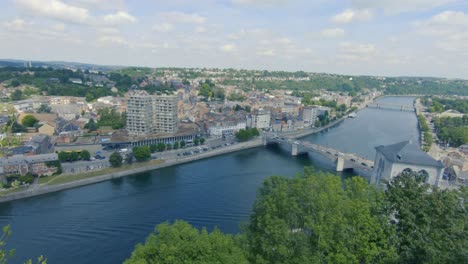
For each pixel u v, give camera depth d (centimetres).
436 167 10419
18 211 13138
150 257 5159
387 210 5794
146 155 19750
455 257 4678
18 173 15812
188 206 13988
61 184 15600
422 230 5169
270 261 5294
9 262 9769
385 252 5216
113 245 10881
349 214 5500
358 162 19825
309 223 5222
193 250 5016
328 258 5166
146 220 12606
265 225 5597
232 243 5606
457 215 5409
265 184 6450
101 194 15200
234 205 14162
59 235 11362
